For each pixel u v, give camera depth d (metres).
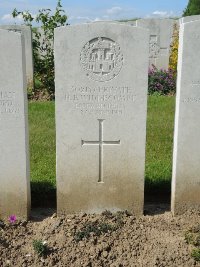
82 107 1.48
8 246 1.35
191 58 1.44
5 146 1.47
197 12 6.45
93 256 1.29
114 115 1.49
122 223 1.48
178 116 1.49
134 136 1.51
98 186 1.56
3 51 1.39
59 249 1.33
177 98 1.50
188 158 1.54
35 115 2.92
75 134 1.51
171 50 4.34
